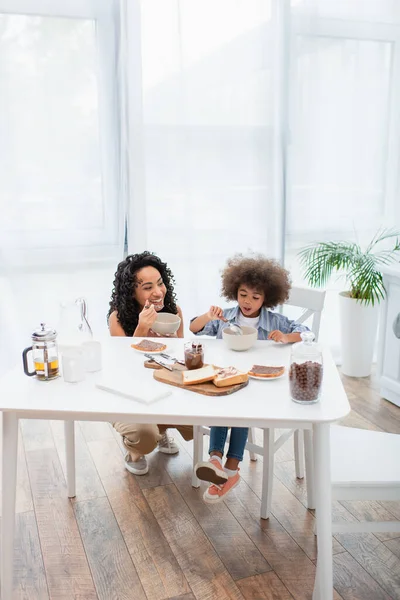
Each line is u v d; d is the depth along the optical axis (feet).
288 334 7.11
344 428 6.75
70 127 10.22
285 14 10.82
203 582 6.33
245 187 11.33
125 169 10.62
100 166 10.49
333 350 12.89
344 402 5.53
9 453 5.51
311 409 5.38
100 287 10.93
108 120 10.35
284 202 11.59
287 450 9.16
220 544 6.93
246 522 7.34
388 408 10.55
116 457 8.89
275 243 11.78
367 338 11.73
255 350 6.95
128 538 7.04
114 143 10.45
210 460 6.49
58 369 6.13
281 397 5.64
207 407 5.41
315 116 11.43
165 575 6.43
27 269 10.51
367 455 6.11
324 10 11.09
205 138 10.93
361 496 5.68
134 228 10.83
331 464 5.92
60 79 10.02
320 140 11.59
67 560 6.67
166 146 10.71
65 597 6.13
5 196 10.16
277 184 11.54
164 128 10.64
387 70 11.66
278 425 5.25
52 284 10.70
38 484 8.18
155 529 7.20
